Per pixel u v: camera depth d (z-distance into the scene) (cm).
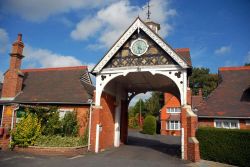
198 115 1652
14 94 1980
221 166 1196
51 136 1586
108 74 1666
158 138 3153
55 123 1650
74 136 1709
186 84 1466
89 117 1739
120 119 2123
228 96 1762
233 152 1246
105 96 1789
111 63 1670
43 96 1933
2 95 1998
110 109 1900
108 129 1847
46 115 1652
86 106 1783
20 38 2088
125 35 1628
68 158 1321
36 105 1766
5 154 1336
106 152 1633
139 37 1628
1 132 1490
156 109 5178
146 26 1587
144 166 1149
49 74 2295
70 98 1845
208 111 1669
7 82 2016
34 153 1405
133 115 5356
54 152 1393
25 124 1466
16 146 1463
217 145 1320
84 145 1577
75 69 2281
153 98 5312
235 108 1636
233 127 1599
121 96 2150
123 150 1759
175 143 2484
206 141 1366
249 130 1231
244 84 1831
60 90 1989
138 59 1605
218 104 1714
